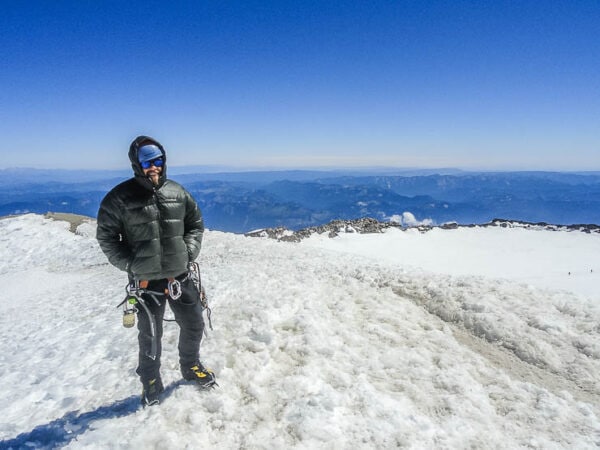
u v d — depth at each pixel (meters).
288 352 6.49
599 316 8.10
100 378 6.15
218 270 14.10
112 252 4.21
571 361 6.82
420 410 5.26
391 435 4.54
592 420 5.29
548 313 8.37
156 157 4.04
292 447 4.21
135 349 7.31
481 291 9.55
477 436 4.78
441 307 9.09
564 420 5.26
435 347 7.24
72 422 4.63
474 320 8.30
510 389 5.98
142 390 5.14
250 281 11.24
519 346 7.30
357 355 6.55
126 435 4.12
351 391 5.37
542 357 6.95
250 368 5.80
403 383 5.82
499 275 29.80
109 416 4.64
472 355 7.04
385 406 5.04
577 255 36.25
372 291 10.41
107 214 4.13
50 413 5.32
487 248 40.72
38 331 10.02
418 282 10.55
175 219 4.37
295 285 10.50
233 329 7.29
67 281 20.31
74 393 5.77
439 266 33.72
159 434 4.13
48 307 13.14
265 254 19.31
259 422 4.64
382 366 6.34
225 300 9.48
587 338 7.30
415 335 7.70
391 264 14.52
